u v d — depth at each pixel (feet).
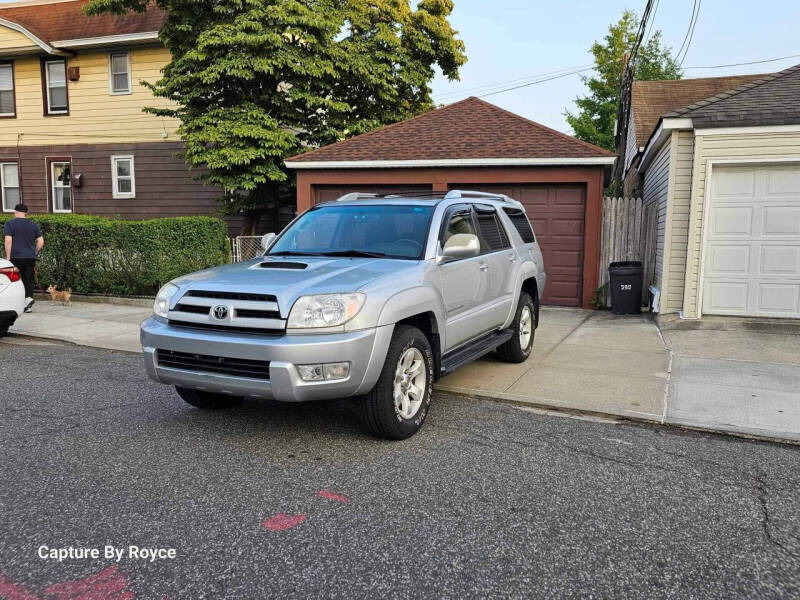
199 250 39.42
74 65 60.90
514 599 8.75
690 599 8.79
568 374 21.77
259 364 13.50
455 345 18.08
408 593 8.88
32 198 63.72
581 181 37.35
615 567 9.59
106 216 61.67
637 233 37.70
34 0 65.77
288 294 13.71
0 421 16.57
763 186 28.94
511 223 23.49
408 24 56.44
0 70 63.21
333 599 8.73
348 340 13.39
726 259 29.78
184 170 59.16
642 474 13.28
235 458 13.97
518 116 41.98
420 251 16.83
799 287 28.99
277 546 10.14
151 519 11.05
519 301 22.89
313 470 13.30
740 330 29.14
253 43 44.16
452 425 16.56
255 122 46.47
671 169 30.58
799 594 8.93
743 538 10.53
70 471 13.17
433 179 39.99
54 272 40.78
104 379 21.27
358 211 18.90
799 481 13.00
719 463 13.97
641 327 31.17
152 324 15.23
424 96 60.03
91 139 61.26
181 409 17.66
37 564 9.57
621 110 65.05
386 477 12.96
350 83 53.16
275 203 51.98
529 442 15.25
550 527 10.84
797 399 18.69
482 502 11.80
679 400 18.62
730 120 28.50
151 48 58.49
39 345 27.71
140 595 8.80
